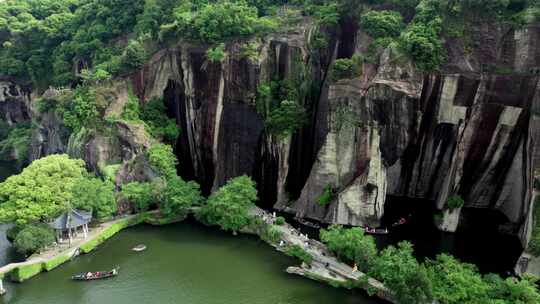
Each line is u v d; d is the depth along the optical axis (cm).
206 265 5291
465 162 6088
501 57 5728
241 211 6134
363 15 6544
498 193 6153
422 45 5819
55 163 5894
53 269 5191
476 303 3941
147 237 6009
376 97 5956
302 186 6919
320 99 6719
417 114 6025
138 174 6869
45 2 11550
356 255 4900
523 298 3938
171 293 4750
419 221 6256
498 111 5722
